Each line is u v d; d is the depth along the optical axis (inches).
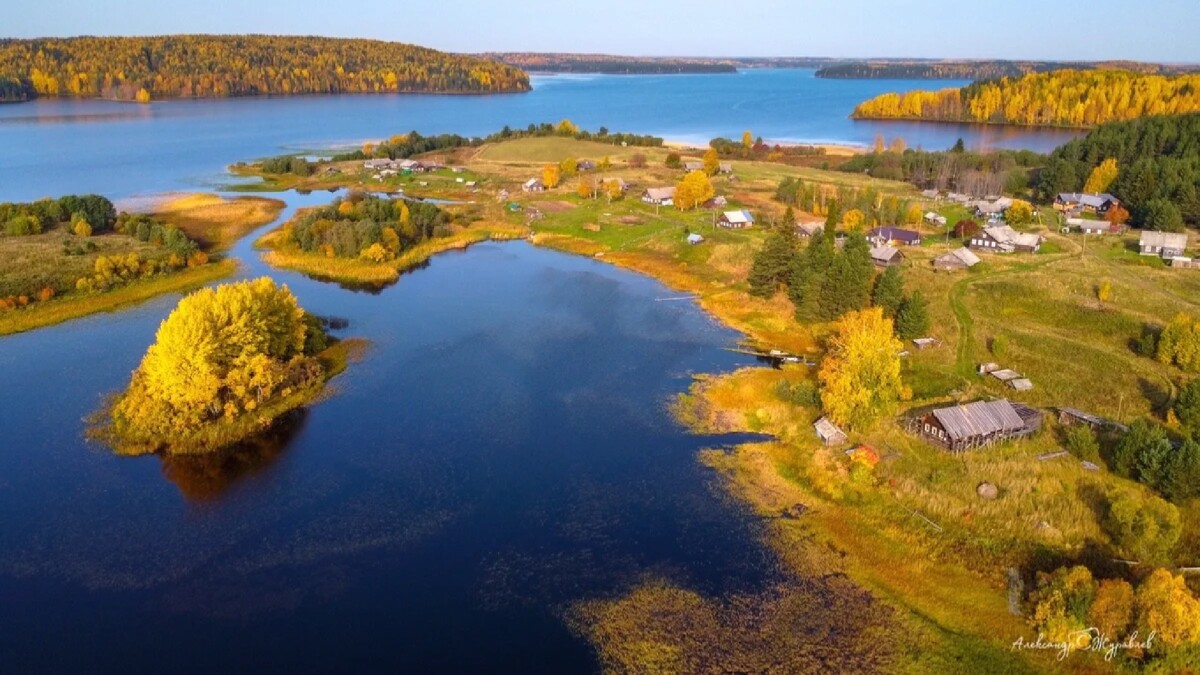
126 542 2113.7
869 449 2442.2
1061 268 4055.1
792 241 3971.5
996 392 2901.1
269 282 3171.8
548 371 3203.7
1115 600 1685.5
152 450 2568.9
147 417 2610.7
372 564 2033.7
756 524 2190.0
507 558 2053.4
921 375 3058.6
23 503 2276.1
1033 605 1803.6
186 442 2591.0
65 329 3587.6
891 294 3506.4
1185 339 2957.7
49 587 1935.3
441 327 3700.8
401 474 2456.9
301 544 2112.5
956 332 3410.4
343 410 2869.1
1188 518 2097.7
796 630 1791.3
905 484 2295.8
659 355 3371.1
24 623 1814.7
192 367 2662.4
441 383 3093.0
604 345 3479.3
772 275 3914.9
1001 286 3789.4
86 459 2511.1
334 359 3294.8
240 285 3051.2
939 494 2239.2
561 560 2043.6
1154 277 3897.6
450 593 1924.2
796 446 2588.6
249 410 2780.5
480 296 4175.7
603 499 2316.7
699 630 1795.0
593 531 2165.4
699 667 1690.5
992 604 1849.2
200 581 1964.8
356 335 3587.6
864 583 1941.4
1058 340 3260.3
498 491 2362.2
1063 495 2208.4
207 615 1849.2
